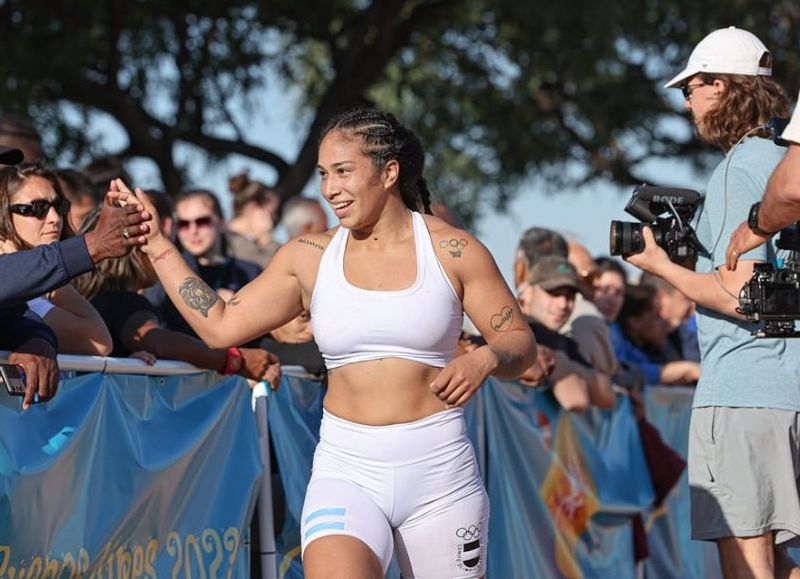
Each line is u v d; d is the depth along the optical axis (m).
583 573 7.06
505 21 16.16
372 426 4.18
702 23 17.08
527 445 6.66
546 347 6.64
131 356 4.82
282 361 5.74
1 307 4.06
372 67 15.45
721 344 5.19
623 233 5.19
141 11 14.22
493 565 6.36
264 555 5.33
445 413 4.23
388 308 4.15
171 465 4.79
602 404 7.12
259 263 8.03
